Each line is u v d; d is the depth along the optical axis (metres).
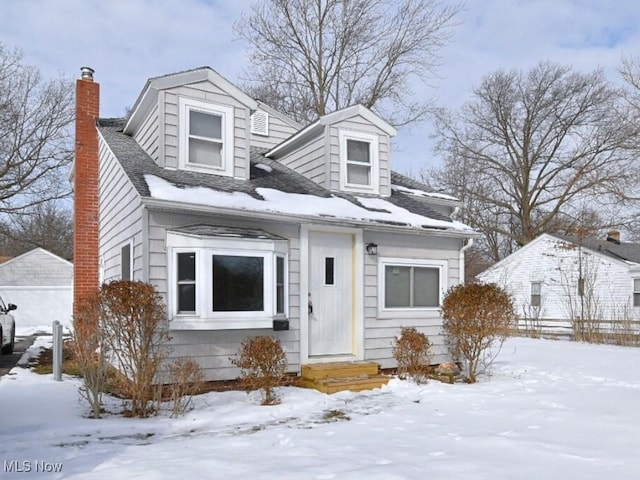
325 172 10.33
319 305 8.69
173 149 8.72
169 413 6.35
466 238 10.17
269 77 23.25
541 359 12.02
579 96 28.05
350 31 22.42
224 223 7.79
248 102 9.51
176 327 7.11
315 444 5.02
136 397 6.20
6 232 24.27
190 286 7.25
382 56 22.67
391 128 11.02
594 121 27.33
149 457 4.60
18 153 22.12
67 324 22.23
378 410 6.69
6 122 21.56
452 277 10.12
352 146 10.72
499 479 3.94
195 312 7.20
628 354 13.17
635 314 21.19
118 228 9.16
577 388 8.16
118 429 5.65
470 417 6.15
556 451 4.68
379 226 8.90
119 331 6.14
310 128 10.52
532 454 4.60
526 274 25.44
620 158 25.55
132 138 10.70
